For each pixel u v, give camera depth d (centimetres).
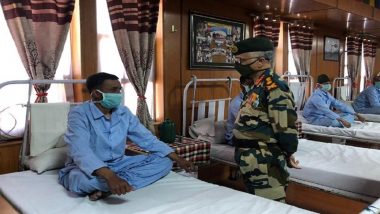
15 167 247
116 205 170
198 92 373
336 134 401
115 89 195
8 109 246
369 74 741
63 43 254
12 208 171
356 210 289
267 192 193
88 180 175
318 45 578
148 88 340
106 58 302
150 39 315
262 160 193
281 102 184
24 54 237
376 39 752
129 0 294
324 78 447
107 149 201
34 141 228
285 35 499
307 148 320
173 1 338
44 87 246
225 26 392
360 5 459
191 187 198
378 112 518
